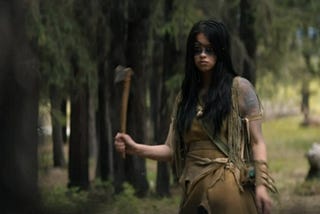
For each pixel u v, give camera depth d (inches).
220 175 161.9
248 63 504.4
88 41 423.8
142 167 478.3
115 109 455.5
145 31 455.8
